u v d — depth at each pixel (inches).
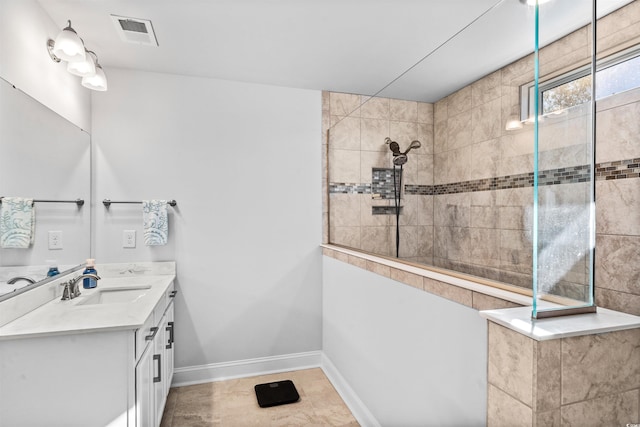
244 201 112.7
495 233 49.9
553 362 37.4
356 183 97.4
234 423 86.0
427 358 60.1
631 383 41.2
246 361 113.1
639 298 54.7
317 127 120.0
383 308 76.1
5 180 57.4
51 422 55.2
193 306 108.3
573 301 42.8
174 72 104.9
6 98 57.8
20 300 60.9
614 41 58.0
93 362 56.6
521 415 38.7
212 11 72.7
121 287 85.4
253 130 113.4
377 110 86.2
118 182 101.7
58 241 77.5
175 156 106.3
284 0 68.7
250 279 113.3
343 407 94.0
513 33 46.2
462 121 57.1
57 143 77.1
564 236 42.4
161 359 81.4
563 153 42.4
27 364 54.4
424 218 67.2
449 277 58.2
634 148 55.1
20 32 63.1
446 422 54.9
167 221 102.3
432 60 64.6
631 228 55.9
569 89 42.8
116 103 101.6
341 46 88.3
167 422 86.2
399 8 71.1
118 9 72.0
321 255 120.5
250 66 100.5
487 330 44.4
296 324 117.9
